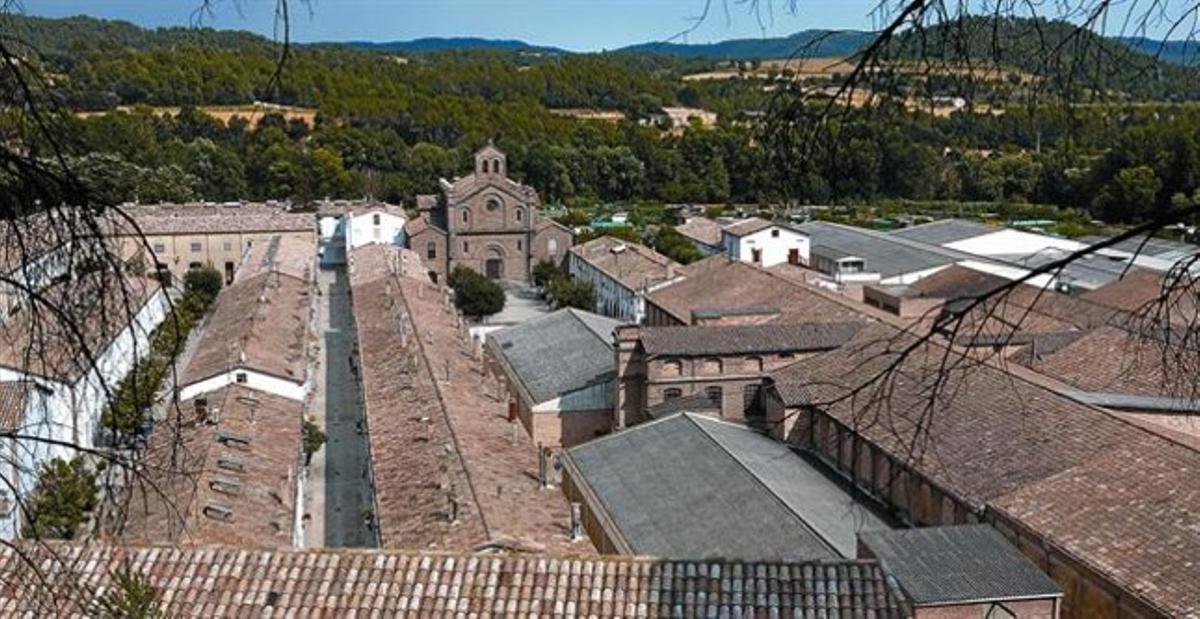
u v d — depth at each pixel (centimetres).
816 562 2762
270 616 2644
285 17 993
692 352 6638
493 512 4322
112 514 1334
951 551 3156
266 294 9369
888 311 8656
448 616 2641
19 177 957
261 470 5056
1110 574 3566
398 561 2791
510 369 8019
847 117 1102
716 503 4844
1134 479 3991
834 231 13600
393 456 5256
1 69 946
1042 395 4844
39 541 1199
